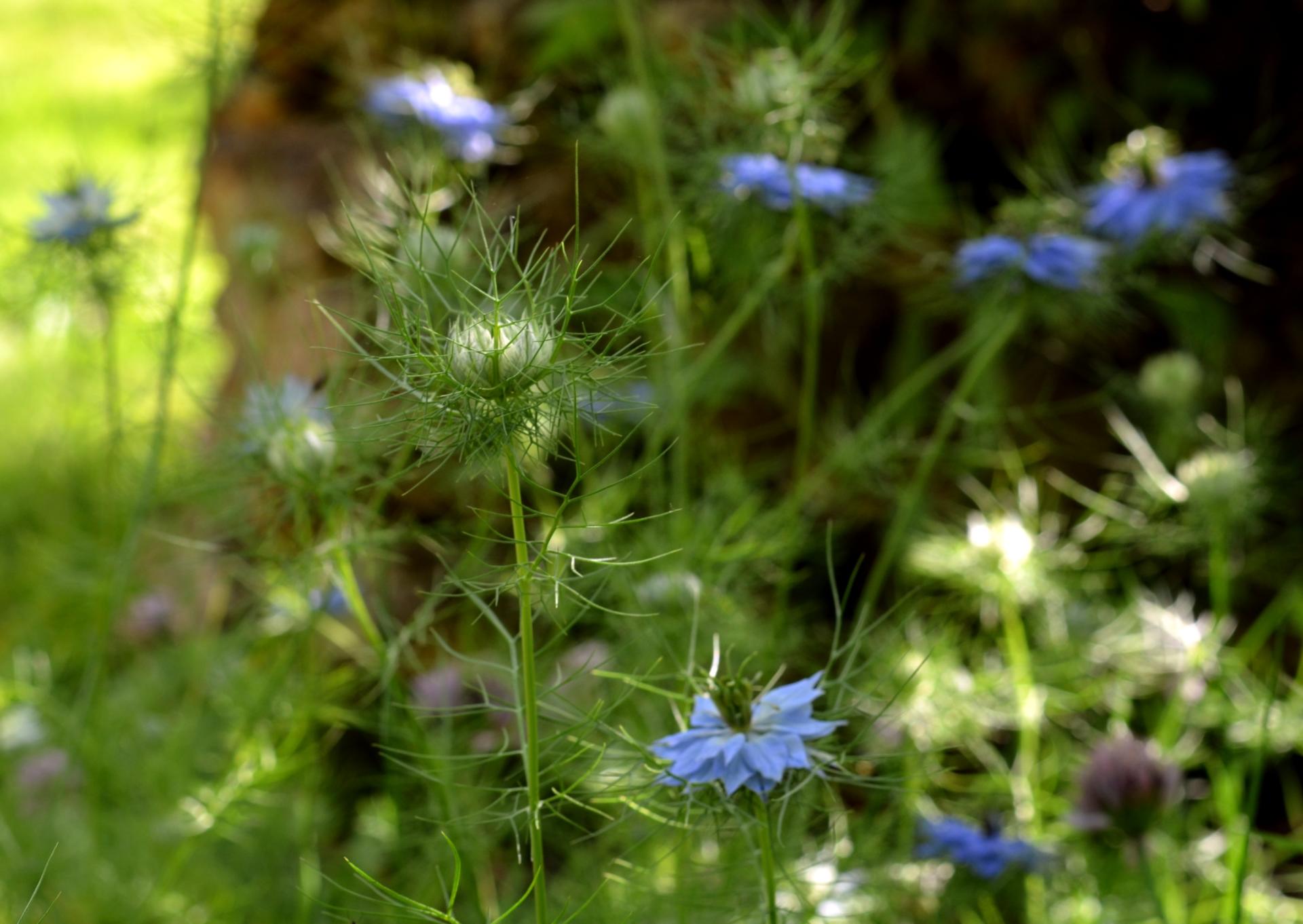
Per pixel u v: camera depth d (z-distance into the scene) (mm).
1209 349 1138
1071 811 920
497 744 921
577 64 1104
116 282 967
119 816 978
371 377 900
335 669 1003
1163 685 1053
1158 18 1178
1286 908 965
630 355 784
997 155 1189
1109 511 1031
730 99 946
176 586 1077
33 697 965
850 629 1034
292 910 942
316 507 885
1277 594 1109
